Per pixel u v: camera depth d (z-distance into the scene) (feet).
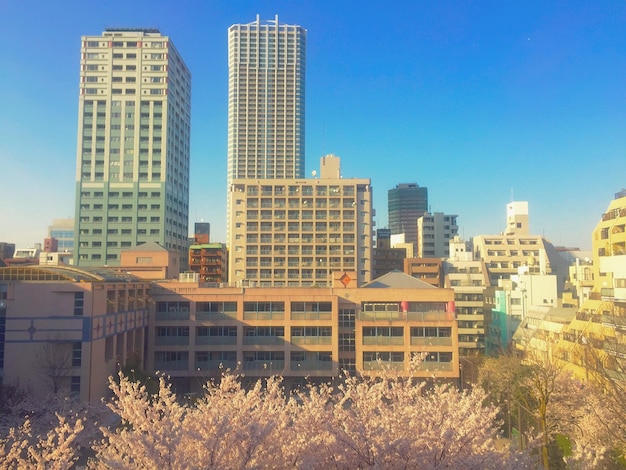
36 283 143.13
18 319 141.90
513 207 422.82
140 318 179.22
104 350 150.82
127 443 43.96
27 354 140.87
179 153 442.50
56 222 550.36
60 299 143.23
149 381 152.46
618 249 200.85
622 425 76.33
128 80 408.05
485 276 335.26
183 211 454.81
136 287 176.45
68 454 47.37
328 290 190.90
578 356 127.54
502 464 43.80
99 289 148.25
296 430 47.70
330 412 49.65
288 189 336.70
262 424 41.78
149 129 403.95
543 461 83.56
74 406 119.75
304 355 184.65
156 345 183.42
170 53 418.92
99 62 409.90
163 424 41.42
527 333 214.69
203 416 46.24
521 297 256.52
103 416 123.75
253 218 333.62
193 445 43.39
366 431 42.14
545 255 303.27
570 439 106.11
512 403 111.55
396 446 40.57
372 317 182.09
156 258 240.73
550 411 107.96
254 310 186.70
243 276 329.11
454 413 47.11
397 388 54.49
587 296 209.97
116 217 394.93
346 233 333.42
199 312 186.19
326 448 44.29
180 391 181.27
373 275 353.31
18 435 84.17
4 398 122.62
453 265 340.39
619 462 81.56
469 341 291.17
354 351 187.62
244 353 184.44
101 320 149.18
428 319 179.83
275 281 328.49
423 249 515.09
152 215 395.96
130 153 401.49
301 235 332.80
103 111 405.59
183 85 459.73
